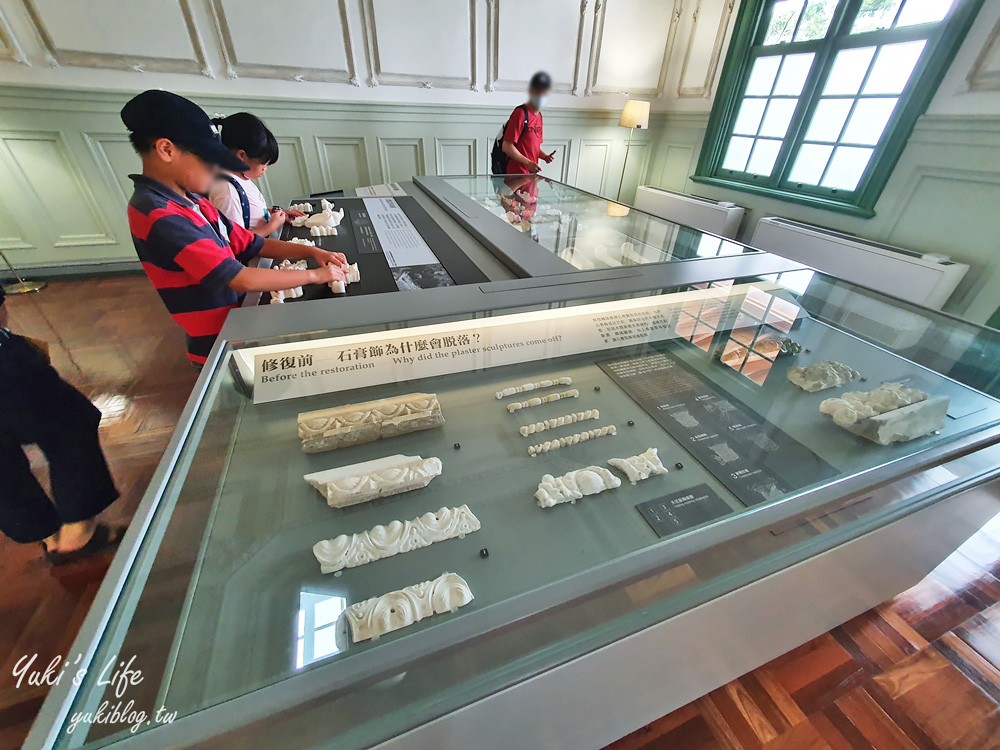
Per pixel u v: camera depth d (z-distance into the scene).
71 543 1.24
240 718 0.39
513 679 0.49
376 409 0.78
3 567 1.19
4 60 2.49
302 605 0.52
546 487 0.68
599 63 3.73
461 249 1.37
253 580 0.54
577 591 0.51
